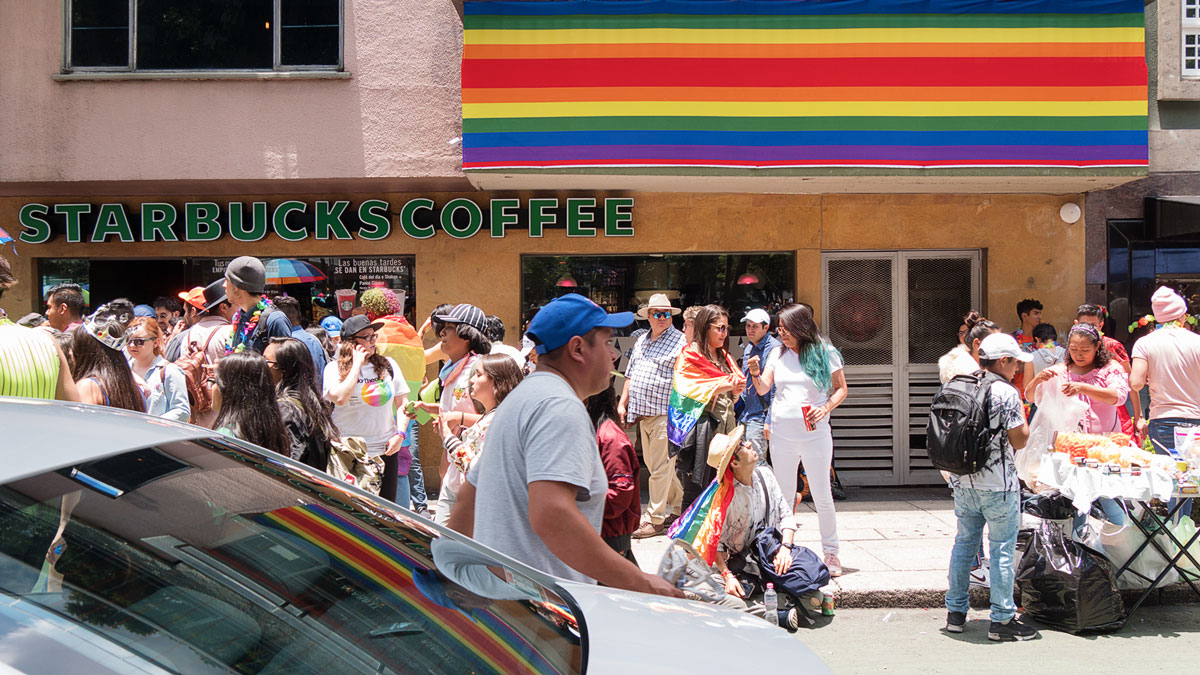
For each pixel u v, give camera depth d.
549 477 2.56
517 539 2.70
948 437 5.21
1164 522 5.83
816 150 8.03
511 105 7.95
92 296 9.25
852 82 8.03
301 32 8.51
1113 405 6.76
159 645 1.66
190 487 2.14
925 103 8.04
